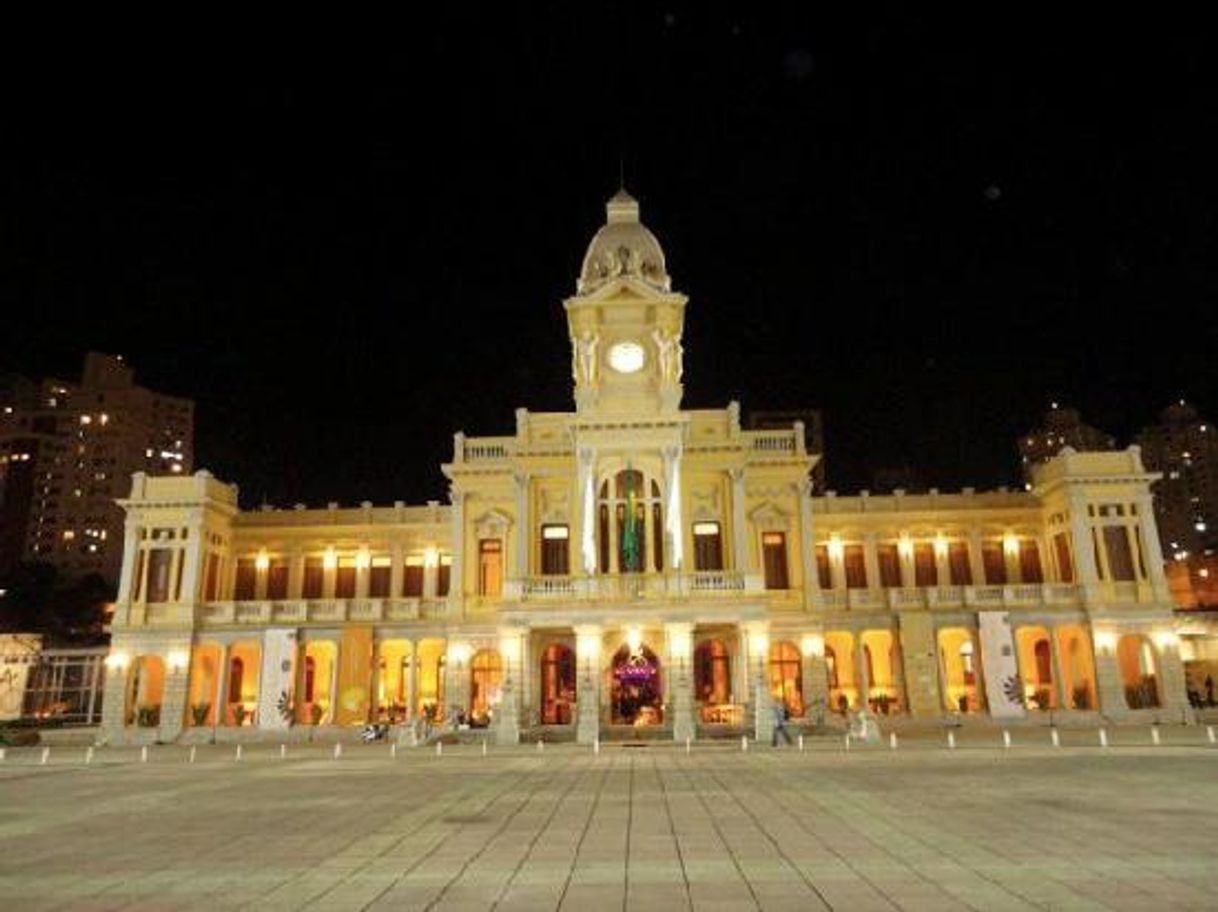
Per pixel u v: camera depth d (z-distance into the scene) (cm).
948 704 6350
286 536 7256
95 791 2784
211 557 6969
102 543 17488
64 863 1564
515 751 4516
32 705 7344
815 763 3441
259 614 6675
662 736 5169
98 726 6781
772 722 5112
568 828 1884
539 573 6175
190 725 6475
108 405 18138
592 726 5234
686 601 5475
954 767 3130
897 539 7081
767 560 6431
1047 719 6103
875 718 5972
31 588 10500
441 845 1698
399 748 4909
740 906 1211
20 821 2102
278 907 1241
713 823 1923
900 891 1281
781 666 6269
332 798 2494
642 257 6550
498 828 1898
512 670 5456
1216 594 11400
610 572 5772
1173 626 6353
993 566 7081
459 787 2747
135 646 6569
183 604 6612
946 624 6475
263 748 5356
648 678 5756
